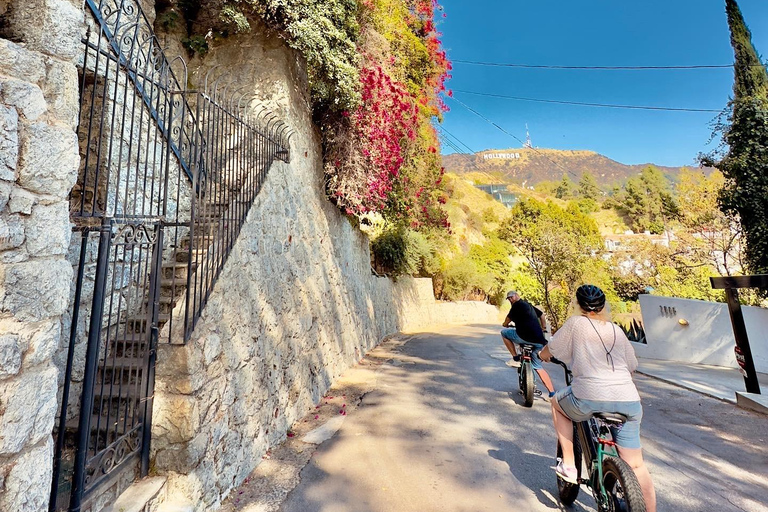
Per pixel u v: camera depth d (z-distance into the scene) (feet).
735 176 28.27
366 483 10.69
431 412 16.58
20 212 4.87
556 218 60.03
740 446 13.29
